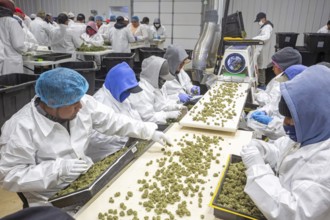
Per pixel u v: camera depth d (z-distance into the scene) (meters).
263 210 0.87
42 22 6.01
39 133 1.30
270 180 0.91
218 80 3.11
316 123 0.88
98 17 7.85
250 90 2.88
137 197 1.07
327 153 0.86
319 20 6.44
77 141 1.44
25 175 1.20
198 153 1.41
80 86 1.25
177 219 0.95
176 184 1.14
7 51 3.50
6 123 1.31
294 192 0.85
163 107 2.54
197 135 1.70
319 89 0.87
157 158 1.39
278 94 2.14
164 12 8.58
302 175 0.89
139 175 1.22
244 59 3.00
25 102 3.09
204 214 0.98
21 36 3.52
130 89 1.90
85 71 4.09
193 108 2.14
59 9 9.58
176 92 3.14
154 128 1.61
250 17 6.93
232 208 0.93
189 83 3.50
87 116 1.49
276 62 2.57
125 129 1.59
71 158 1.42
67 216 0.52
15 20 3.46
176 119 2.35
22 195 1.36
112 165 1.19
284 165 1.01
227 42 3.06
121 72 1.88
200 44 2.89
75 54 4.98
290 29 6.71
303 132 0.91
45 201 1.29
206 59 2.92
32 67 4.14
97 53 4.77
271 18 6.78
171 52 2.77
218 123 1.77
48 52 4.41
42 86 1.19
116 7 8.95
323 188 0.79
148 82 2.39
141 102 2.22
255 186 0.91
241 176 1.11
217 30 2.92
